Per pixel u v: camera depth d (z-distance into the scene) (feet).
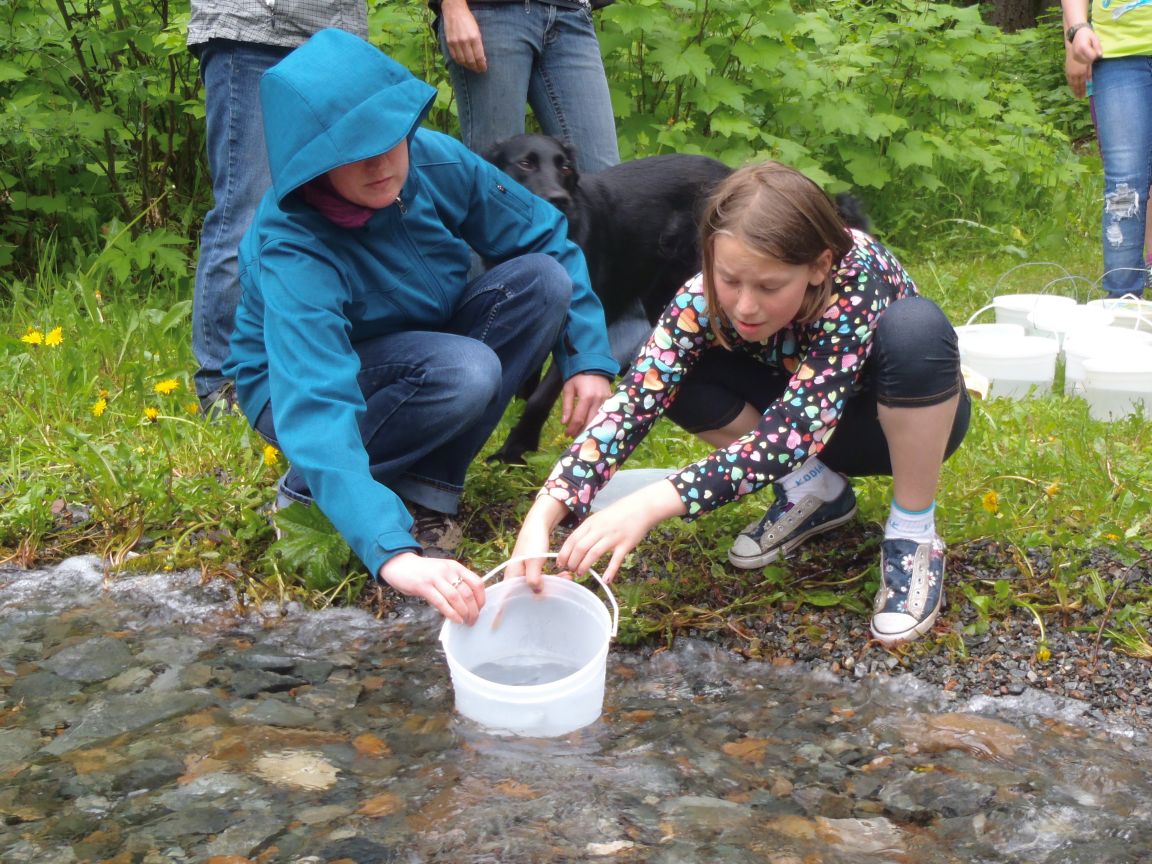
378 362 7.78
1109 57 13.60
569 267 8.52
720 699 6.63
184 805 5.52
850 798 5.59
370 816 5.42
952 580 7.69
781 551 7.95
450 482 8.39
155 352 11.86
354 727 6.26
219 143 10.24
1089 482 8.86
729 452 6.55
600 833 5.28
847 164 18.97
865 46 19.77
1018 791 5.63
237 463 9.45
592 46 12.26
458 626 6.45
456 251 8.09
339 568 7.90
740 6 17.63
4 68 14.21
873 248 6.95
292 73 6.59
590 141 12.36
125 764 5.87
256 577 8.12
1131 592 7.43
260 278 7.07
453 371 7.61
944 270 17.13
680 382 7.33
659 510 6.39
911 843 5.23
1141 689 6.58
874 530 8.34
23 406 10.25
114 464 9.15
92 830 5.33
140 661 7.04
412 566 6.04
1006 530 8.15
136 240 14.40
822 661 6.98
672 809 5.47
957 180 20.42
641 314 12.89
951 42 20.70
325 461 6.37
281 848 5.19
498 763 5.88
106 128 14.69
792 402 6.59
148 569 8.25
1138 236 14.03
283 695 6.63
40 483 8.88
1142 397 10.59
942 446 6.86
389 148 6.62
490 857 5.11
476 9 11.55
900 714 6.42
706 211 6.18
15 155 15.08
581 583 7.88
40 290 13.84
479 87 11.86
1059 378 12.15
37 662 7.04
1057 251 18.60
